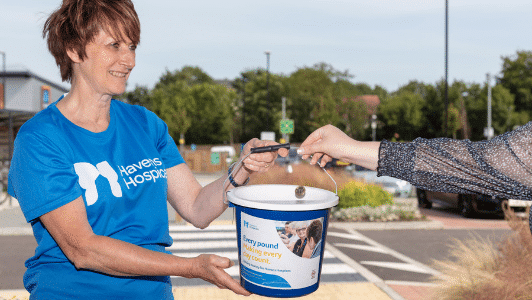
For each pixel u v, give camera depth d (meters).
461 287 4.40
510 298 4.02
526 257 4.45
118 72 1.47
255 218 1.28
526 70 57.06
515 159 1.08
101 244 1.24
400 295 5.24
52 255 1.41
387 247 8.48
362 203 11.86
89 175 1.40
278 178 10.77
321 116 52.41
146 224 1.52
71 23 1.39
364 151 1.27
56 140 1.37
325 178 12.47
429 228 10.70
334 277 6.18
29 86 28.64
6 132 20.50
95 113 1.51
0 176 15.00
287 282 1.29
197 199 1.80
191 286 5.48
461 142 1.17
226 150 35.00
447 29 23.28
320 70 58.59
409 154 1.18
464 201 11.94
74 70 1.49
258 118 58.84
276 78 59.53
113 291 1.42
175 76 81.50
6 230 9.65
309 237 1.28
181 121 57.06
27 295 5.23
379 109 63.72
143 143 1.62
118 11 1.41
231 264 1.26
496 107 48.56
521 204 9.48
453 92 44.53
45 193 1.27
